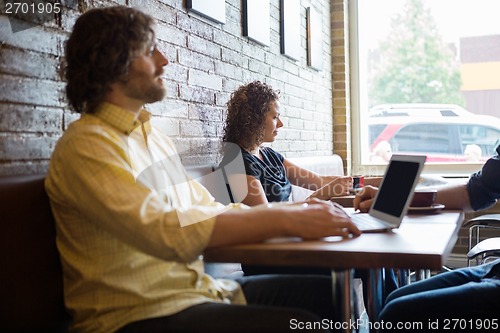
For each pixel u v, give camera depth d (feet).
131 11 4.49
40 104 4.66
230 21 9.16
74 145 3.94
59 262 4.25
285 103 12.00
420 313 4.78
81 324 4.07
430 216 5.31
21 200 3.91
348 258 3.51
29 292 3.90
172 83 7.08
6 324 3.68
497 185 5.87
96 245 4.02
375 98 16.97
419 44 16.53
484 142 15.97
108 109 4.39
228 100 8.91
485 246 8.49
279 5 11.83
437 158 16.38
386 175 5.07
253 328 3.74
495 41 15.81
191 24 7.67
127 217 3.66
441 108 16.38
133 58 4.39
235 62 9.32
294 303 5.08
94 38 4.33
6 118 4.24
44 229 4.11
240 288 5.22
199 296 4.31
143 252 3.77
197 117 7.79
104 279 4.00
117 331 3.96
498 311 4.59
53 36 4.87
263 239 3.76
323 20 15.33
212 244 3.68
